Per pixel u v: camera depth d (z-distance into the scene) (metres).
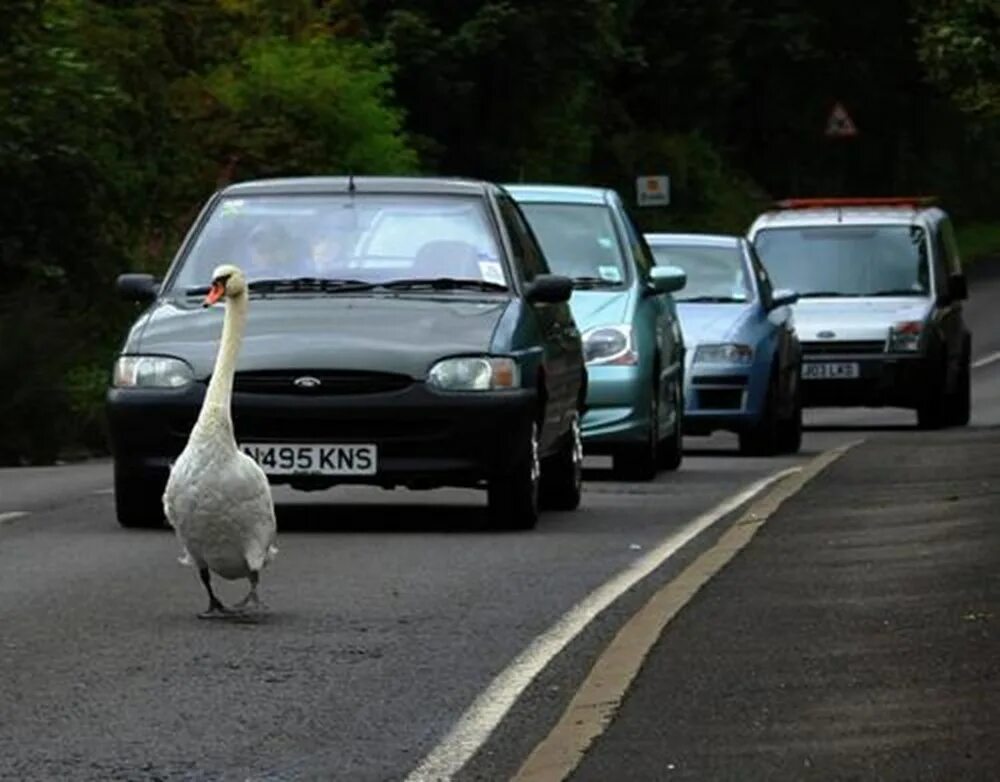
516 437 17.31
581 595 14.25
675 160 67.06
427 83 56.06
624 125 67.69
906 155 79.19
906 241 33.69
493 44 56.03
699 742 9.95
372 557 15.97
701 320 27.19
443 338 17.41
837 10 76.81
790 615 13.29
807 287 33.50
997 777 9.24
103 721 10.73
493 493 17.53
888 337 32.69
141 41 39.28
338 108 45.78
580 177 63.25
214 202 18.98
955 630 12.67
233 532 13.22
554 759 9.67
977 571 14.97
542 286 18.55
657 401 23.02
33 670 11.90
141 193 37.84
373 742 10.30
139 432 17.33
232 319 13.53
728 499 20.45
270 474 17.12
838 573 15.04
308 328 17.44
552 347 18.52
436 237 18.59
